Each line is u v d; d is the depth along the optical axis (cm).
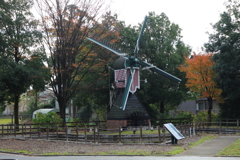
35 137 2766
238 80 3269
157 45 3941
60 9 3328
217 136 2534
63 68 3481
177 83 3366
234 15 3384
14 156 1703
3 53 3538
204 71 3556
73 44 3409
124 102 2988
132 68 3089
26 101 6744
